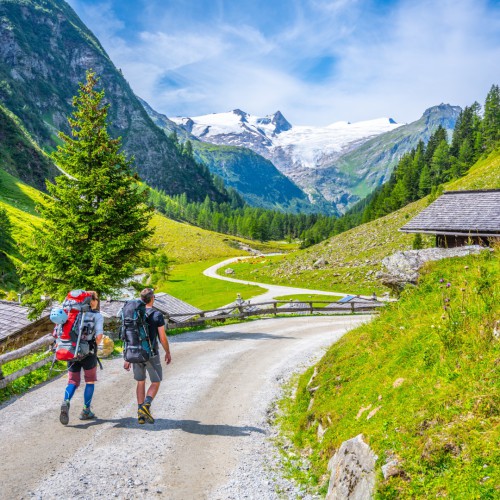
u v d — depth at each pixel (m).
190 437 8.00
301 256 97.31
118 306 28.48
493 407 4.94
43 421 8.18
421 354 6.99
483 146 131.62
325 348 18.78
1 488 5.73
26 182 169.12
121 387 10.78
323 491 6.24
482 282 7.47
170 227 185.50
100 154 21.45
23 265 20.69
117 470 6.47
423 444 4.91
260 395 11.41
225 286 86.00
